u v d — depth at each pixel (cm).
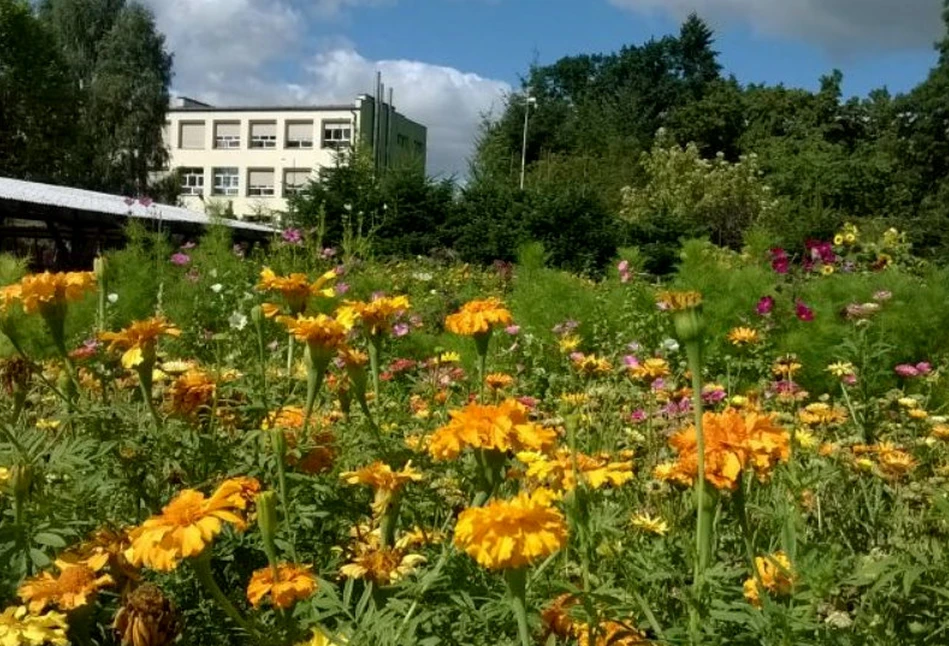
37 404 307
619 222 2008
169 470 220
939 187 3550
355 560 184
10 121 3506
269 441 219
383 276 942
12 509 194
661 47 5141
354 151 1945
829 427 389
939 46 3662
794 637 149
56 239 1407
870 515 253
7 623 149
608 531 186
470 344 631
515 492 245
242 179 6053
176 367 302
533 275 854
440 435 176
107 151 3806
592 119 4722
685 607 179
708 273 734
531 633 164
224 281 812
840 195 3547
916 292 675
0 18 3428
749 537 161
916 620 178
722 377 529
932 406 543
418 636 162
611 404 402
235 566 201
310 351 227
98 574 175
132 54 3944
